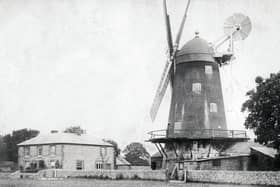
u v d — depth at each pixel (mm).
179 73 42062
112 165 59031
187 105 40500
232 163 36375
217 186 27984
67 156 53688
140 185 29891
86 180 38250
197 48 41781
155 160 48594
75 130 60250
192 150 39094
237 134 39531
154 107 43344
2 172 55375
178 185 29391
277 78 30891
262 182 28203
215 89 41156
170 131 41031
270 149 36531
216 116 40188
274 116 30016
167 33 42562
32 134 76000
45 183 34156
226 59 42781
